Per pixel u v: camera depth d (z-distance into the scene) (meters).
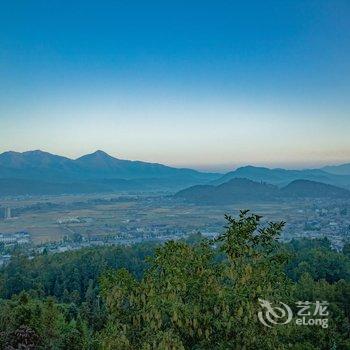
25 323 20.39
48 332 20.59
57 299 57.09
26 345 14.87
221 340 7.60
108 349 7.58
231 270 7.91
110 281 8.21
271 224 8.43
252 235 8.31
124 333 7.68
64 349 19.78
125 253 72.56
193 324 7.46
